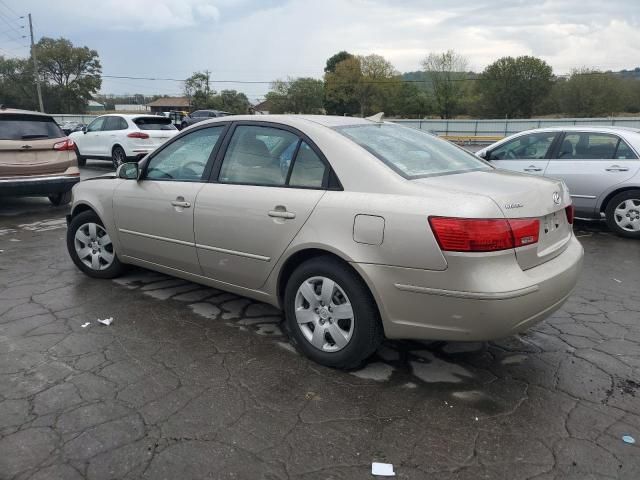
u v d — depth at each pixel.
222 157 4.00
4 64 71.56
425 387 3.20
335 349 3.36
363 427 2.79
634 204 7.04
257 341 3.81
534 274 3.03
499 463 2.52
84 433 2.71
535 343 3.81
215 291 4.82
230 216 3.77
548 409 2.97
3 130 8.25
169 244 4.30
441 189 3.03
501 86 69.81
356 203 3.15
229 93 74.31
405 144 3.73
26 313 4.29
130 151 14.63
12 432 2.71
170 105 97.00
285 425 2.80
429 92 75.31
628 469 2.48
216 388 3.16
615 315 4.34
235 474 2.43
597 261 6.00
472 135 48.94
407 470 2.47
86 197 4.98
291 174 3.55
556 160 7.54
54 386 3.17
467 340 2.97
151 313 4.31
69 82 73.62
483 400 3.06
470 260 2.82
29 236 7.10
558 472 2.46
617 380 3.30
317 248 3.29
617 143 7.17
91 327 4.03
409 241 2.94
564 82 67.62
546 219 3.24
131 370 3.37
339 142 3.40
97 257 5.08
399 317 3.07
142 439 2.67
